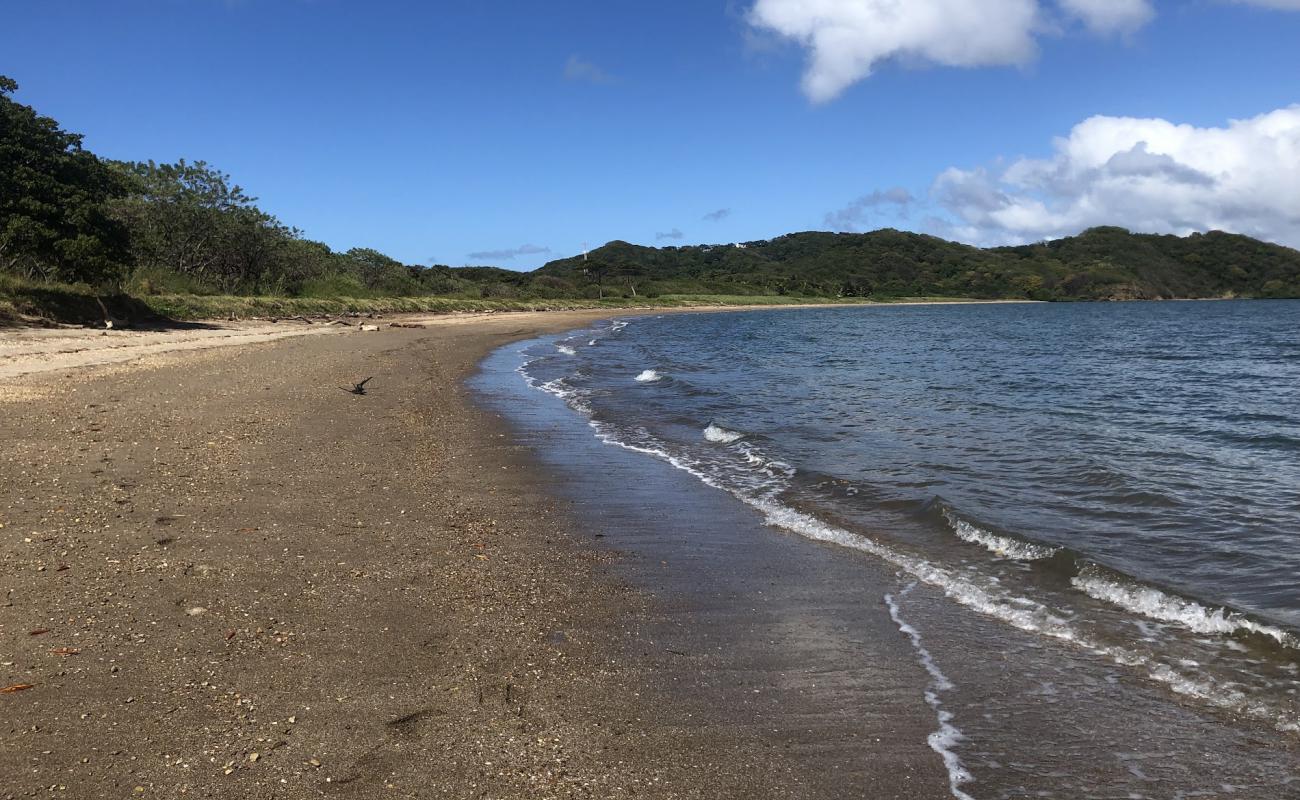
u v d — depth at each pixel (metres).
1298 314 86.00
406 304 58.31
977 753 3.83
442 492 8.71
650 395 18.12
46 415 10.94
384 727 3.78
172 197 43.59
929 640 5.16
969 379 23.25
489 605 5.50
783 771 3.63
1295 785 3.58
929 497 8.73
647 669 4.65
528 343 37.66
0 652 4.25
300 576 5.73
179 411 12.09
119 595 5.12
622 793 3.38
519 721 3.94
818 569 6.55
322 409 13.46
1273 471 10.38
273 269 49.41
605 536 7.39
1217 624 5.27
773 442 12.19
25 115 26.64
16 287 23.55
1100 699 4.38
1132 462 10.91
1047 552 6.62
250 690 4.05
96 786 3.18
